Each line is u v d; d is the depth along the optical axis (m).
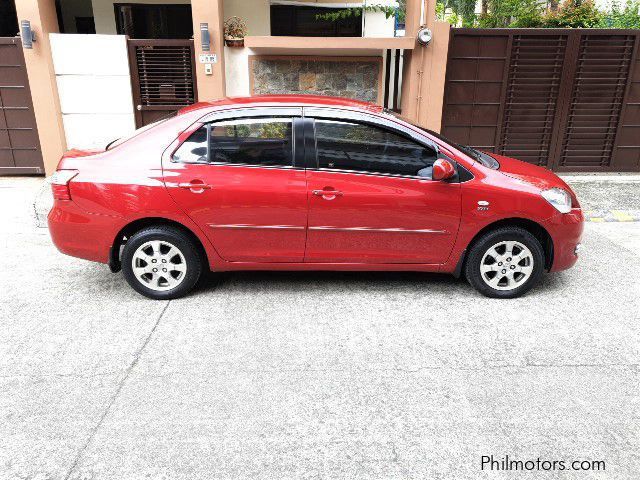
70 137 7.97
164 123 4.14
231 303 4.32
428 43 7.36
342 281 4.79
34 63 7.46
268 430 2.82
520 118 7.96
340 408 3.01
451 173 3.96
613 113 7.93
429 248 4.27
